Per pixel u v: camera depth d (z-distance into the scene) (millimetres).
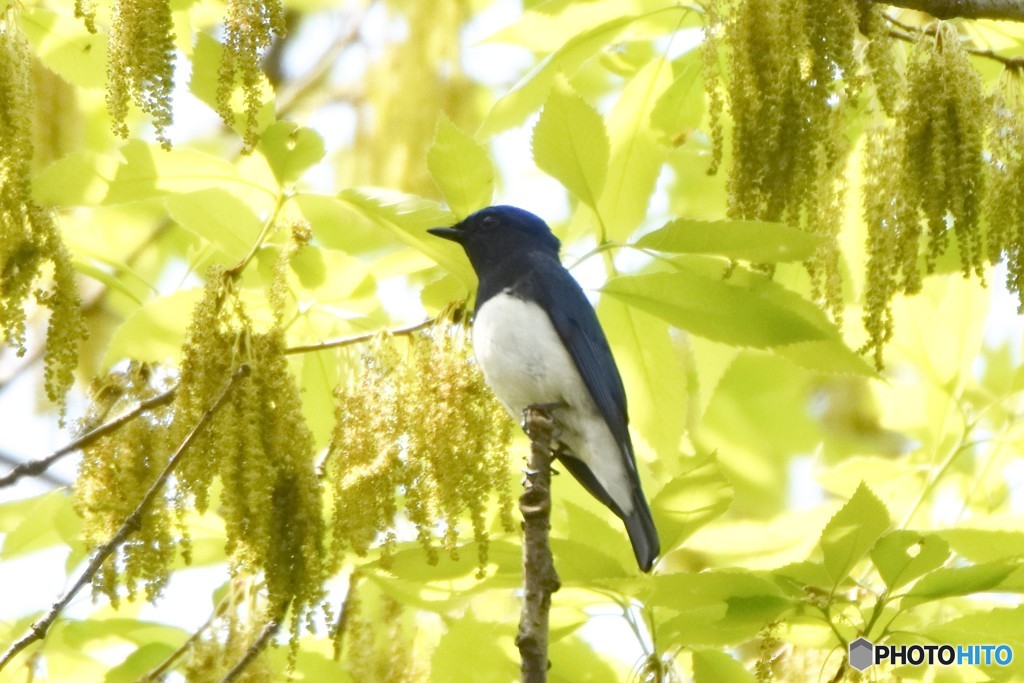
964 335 10242
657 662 7805
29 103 7594
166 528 7414
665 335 9492
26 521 9586
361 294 9289
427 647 8953
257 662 7590
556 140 8320
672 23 9961
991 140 8242
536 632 6793
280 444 7301
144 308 8523
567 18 9664
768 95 7633
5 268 7430
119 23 7039
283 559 7215
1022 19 9195
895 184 7762
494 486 7656
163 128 7105
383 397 7645
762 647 7566
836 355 8266
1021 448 9922
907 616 8078
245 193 9180
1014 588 7516
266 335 7609
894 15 11641
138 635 9555
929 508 10508
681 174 12953
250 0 7305
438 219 8586
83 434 8203
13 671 9406
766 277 8258
